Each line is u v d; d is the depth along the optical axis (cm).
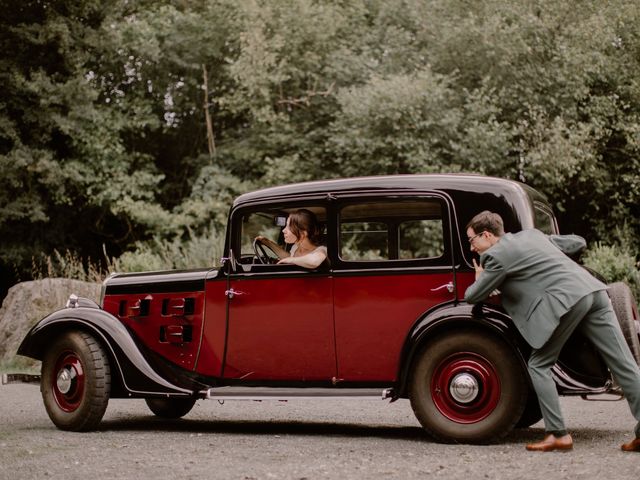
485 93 1772
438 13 1878
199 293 605
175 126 2202
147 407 815
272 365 574
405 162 1686
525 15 1728
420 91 1669
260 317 579
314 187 577
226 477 409
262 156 2016
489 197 529
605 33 1733
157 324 623
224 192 1927
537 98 1723
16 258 1978
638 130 1717
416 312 532
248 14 1864
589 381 498
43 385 620
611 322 479
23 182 1903
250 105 1916
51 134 1966
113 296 649
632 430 593
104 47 1923
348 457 468
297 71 1945
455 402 506
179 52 2125
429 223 958
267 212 593
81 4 1938
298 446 519
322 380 557
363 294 546
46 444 534
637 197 1831
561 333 472
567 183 1756
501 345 496
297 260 562
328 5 1983
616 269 1241
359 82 1930
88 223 2092
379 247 625
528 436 554
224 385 595
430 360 512
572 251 510
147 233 1947
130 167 2038
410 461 447
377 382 542
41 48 1927
